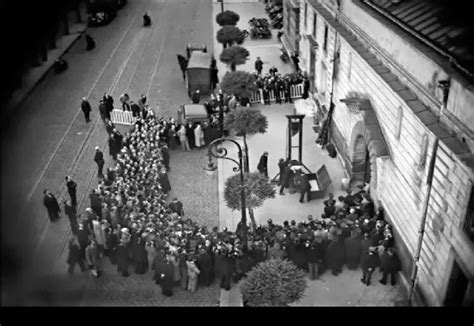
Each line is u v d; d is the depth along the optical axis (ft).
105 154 108.06
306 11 127.24
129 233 74.38
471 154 54.75
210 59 136.36
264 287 55.83
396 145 72.90
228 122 93.66
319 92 117.29
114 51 165.07
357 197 82.02
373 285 71.20
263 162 92.73
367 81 82.99
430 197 62.95
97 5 189.26
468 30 61.87
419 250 66.33
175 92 136.77
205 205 90.84
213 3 213.87
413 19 71.77
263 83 125.59
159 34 180.45
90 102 130.31
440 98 60.59
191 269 70.13
